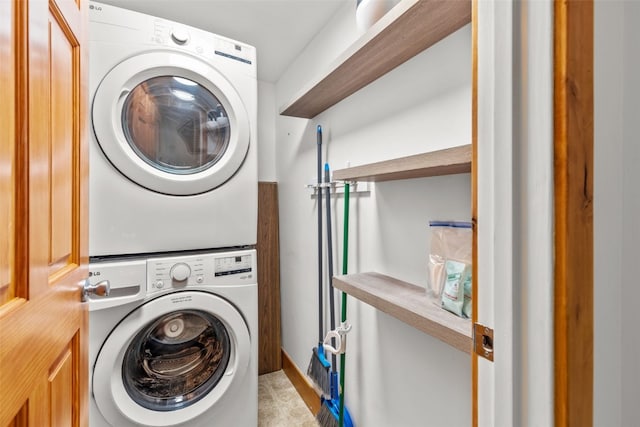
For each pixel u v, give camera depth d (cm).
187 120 135
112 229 114
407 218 109
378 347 126
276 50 187
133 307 115
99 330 109
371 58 104
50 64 62
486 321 53
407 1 78
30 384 53
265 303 220
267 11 152
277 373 220
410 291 99
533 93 46
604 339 47
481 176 54
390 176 100
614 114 47
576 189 44
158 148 128
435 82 96
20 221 50
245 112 141
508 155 49
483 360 54
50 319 61
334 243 155
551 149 44
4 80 45
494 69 50
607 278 47
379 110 120
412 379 110
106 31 112
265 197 223
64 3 69
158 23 122
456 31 89
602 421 46
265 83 230
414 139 104
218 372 136
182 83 129
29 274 52
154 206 122
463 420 91
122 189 116
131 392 118
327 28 160
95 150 112
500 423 50
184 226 128
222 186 136
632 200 49
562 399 44
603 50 46
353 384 142
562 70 43
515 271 48
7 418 45
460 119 88
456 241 82
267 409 178
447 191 94
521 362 48
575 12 44
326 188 150
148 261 118
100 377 109
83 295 82
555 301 44
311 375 164
